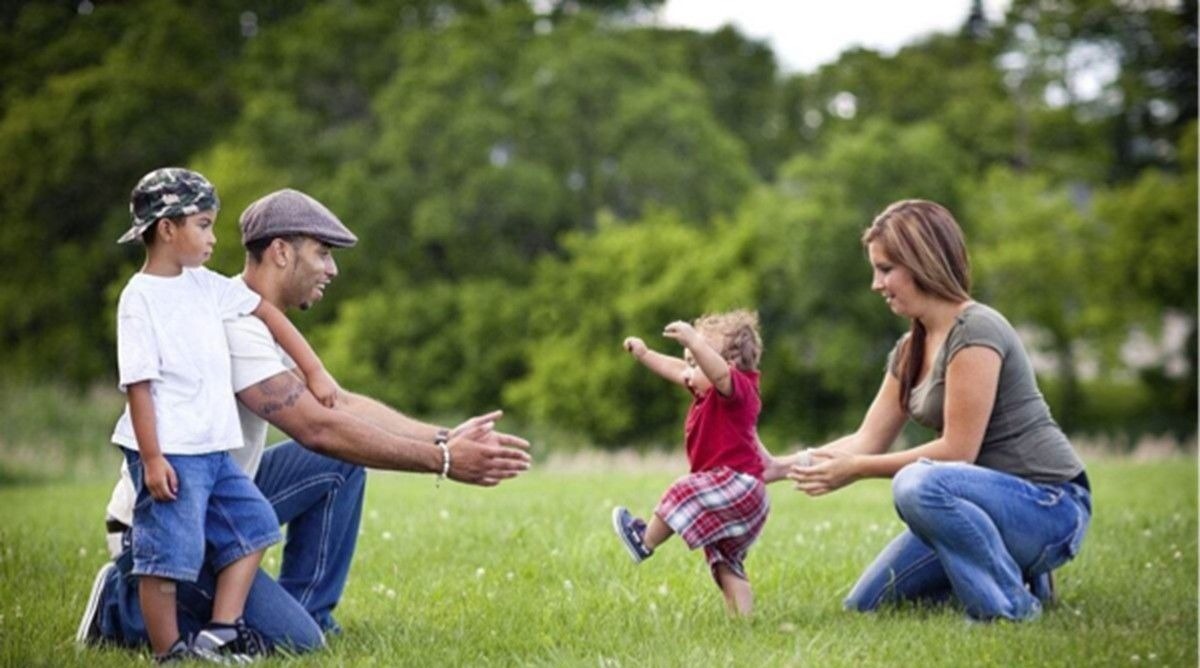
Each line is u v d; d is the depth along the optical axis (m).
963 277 8.33
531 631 8.05
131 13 68.38
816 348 53.25
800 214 52.88
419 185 59.22
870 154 54.28
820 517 13.48
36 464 30.77
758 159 69.06
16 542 11.56
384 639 7.83
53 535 12.34
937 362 8.34
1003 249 56.00
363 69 64.25
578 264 56.25
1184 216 57.38
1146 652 7.40
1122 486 18.09
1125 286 57.66
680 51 66.62
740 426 8.17
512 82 60.34
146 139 63.06
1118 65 69.75
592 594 9.06
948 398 8.18
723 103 69.75
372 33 64.56
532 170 57.69
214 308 7.39
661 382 54.09
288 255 7.69
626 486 17.22
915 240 8.28
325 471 7.96
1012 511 8.05
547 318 56.53
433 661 7.32
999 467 8.29
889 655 7.28
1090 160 68.00
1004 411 8.27
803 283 52.88
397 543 11.39
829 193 54.19
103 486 20.66
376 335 57.12
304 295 7.80
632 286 55.00
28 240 63.38
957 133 66.88
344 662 7.20
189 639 7.36
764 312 54.81
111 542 7.57
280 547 11.47
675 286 53.53
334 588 8.10
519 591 9.25
